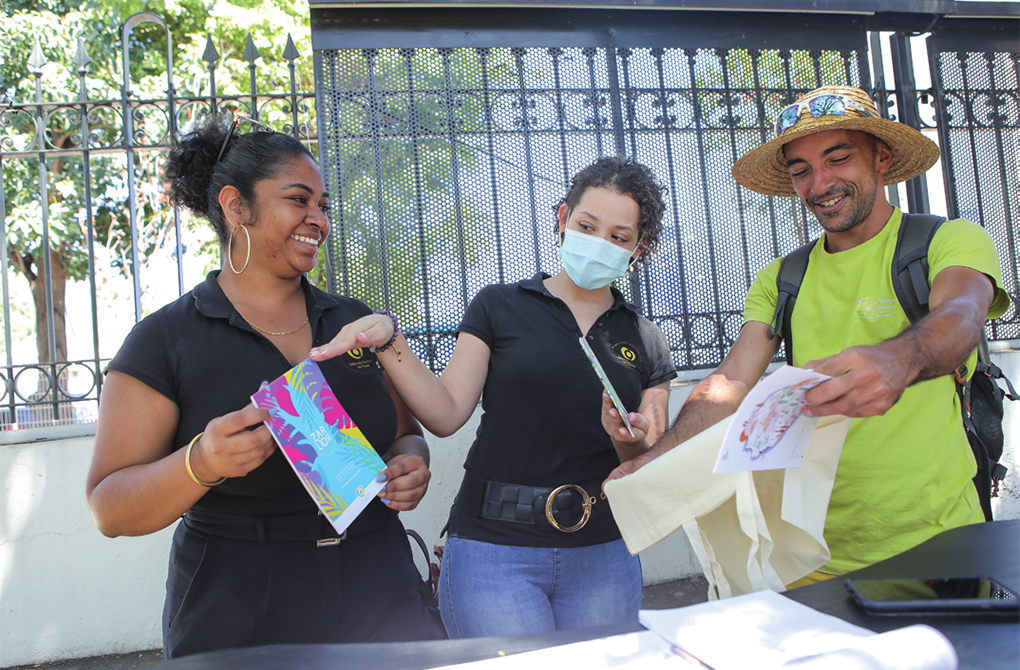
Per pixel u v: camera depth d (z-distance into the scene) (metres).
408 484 1.61
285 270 1.64
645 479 1.46
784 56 3.60
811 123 1.82
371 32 3.19
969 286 1.62
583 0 3.27
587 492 1.90
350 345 1.58
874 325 1.82
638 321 2.13
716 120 3.53
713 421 1.78
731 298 3.54
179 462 1.36
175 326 1.55
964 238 1.75
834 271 1.94
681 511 1.41
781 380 1.06
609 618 1.92
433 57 3.24
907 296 1.78
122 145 3.40
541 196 3.32
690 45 3.51
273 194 1.58
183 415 1.53
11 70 8.17
